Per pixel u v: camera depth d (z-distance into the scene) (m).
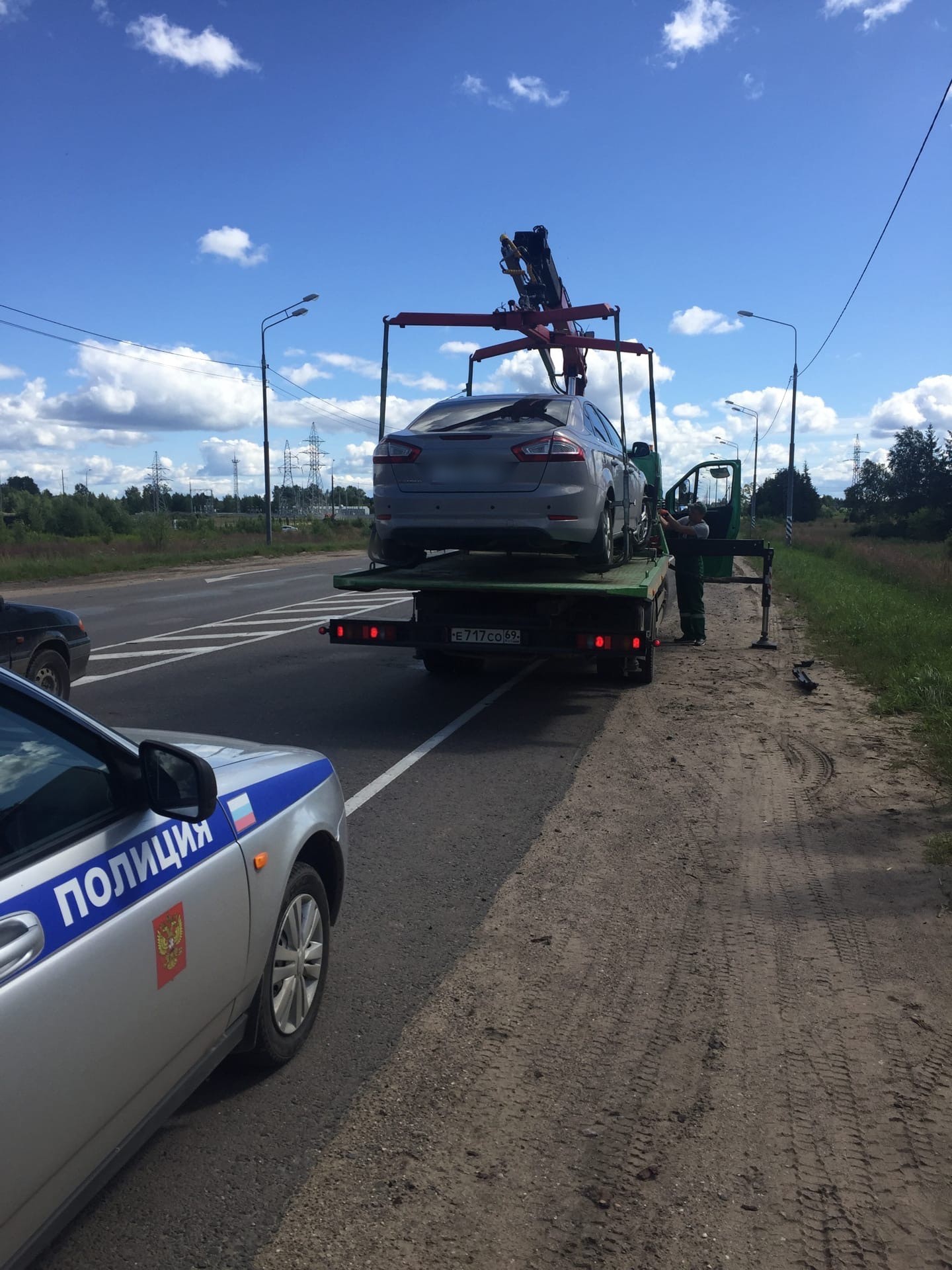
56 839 2.24
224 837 2.87
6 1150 1.88
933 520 65.31
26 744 2.29
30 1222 2.00
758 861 5.26
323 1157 2.85
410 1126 3.00
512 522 7.95
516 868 5.16
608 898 4.77
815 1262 2.47
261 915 3.03
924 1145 2.92
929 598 20.73
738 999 3.79
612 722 8.59
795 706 9.26
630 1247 2.52
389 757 7.36
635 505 10.38
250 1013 3.09
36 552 34.19
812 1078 3.27
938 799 6.29
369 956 4.15
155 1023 2.43
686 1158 2.86
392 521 8.22
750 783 6.75
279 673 10.80
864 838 5.59
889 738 7.97
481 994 3.83
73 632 8.49
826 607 17.34
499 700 9.48
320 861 3.76
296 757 3.65
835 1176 2.79
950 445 67.75
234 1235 2.54
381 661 11.72
